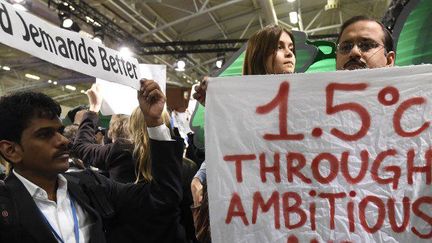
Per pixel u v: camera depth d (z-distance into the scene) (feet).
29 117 3.88
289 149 4.19
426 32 8.72
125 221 4.67
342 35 5.12
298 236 4.09
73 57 3.44
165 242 4.76
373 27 4.93
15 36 2.97
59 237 3.83
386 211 4.01
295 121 4.21
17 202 3.73
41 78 30.50
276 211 4.14
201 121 9.81
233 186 4.19
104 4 24.11
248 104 4.26
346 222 4.05
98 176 4.60
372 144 4.11
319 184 4.13
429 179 3.99
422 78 4.09
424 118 4.06
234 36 33.40
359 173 4.09
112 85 5.88
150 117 4.40
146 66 4.84
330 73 4.21
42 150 3.89
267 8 24.41
